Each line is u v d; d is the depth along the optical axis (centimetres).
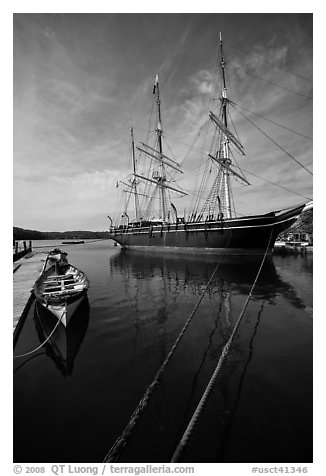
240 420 470
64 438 448
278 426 455
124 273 2517
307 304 1264
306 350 766
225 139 3728
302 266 2588
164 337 893
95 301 1420
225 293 1539
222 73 3641
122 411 511
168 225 4238
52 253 3650
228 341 805
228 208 3672
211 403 520
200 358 728
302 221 6531
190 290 1667
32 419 491
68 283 1355
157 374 611
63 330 880
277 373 634
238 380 604
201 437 435
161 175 5141
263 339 851
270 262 2877
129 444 429
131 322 1057
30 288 1559
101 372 662
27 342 868
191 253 3866
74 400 546
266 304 1273
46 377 642
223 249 3419
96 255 5097
